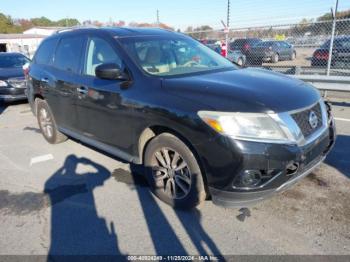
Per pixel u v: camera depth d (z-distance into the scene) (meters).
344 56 10.19
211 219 3.08
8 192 3.84
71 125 4.61
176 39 4.21
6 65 9.91
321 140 2.98
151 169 3.38
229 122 2.63
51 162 4.68
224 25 10.83
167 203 3.34
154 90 3.21
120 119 3.54
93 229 3.04
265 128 2.61
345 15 9.88
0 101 9.08
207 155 2.74
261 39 12.12
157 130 3.30
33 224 3.17
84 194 3.68
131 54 3.59
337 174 3.78
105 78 3.43
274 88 3.03
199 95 2.90
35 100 5.51
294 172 2.71
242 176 2.63
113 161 4.57
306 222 2.93
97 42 4.03
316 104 3.10
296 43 10.87
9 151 5.27
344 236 2.73
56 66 4.81
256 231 2.87
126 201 3.48
